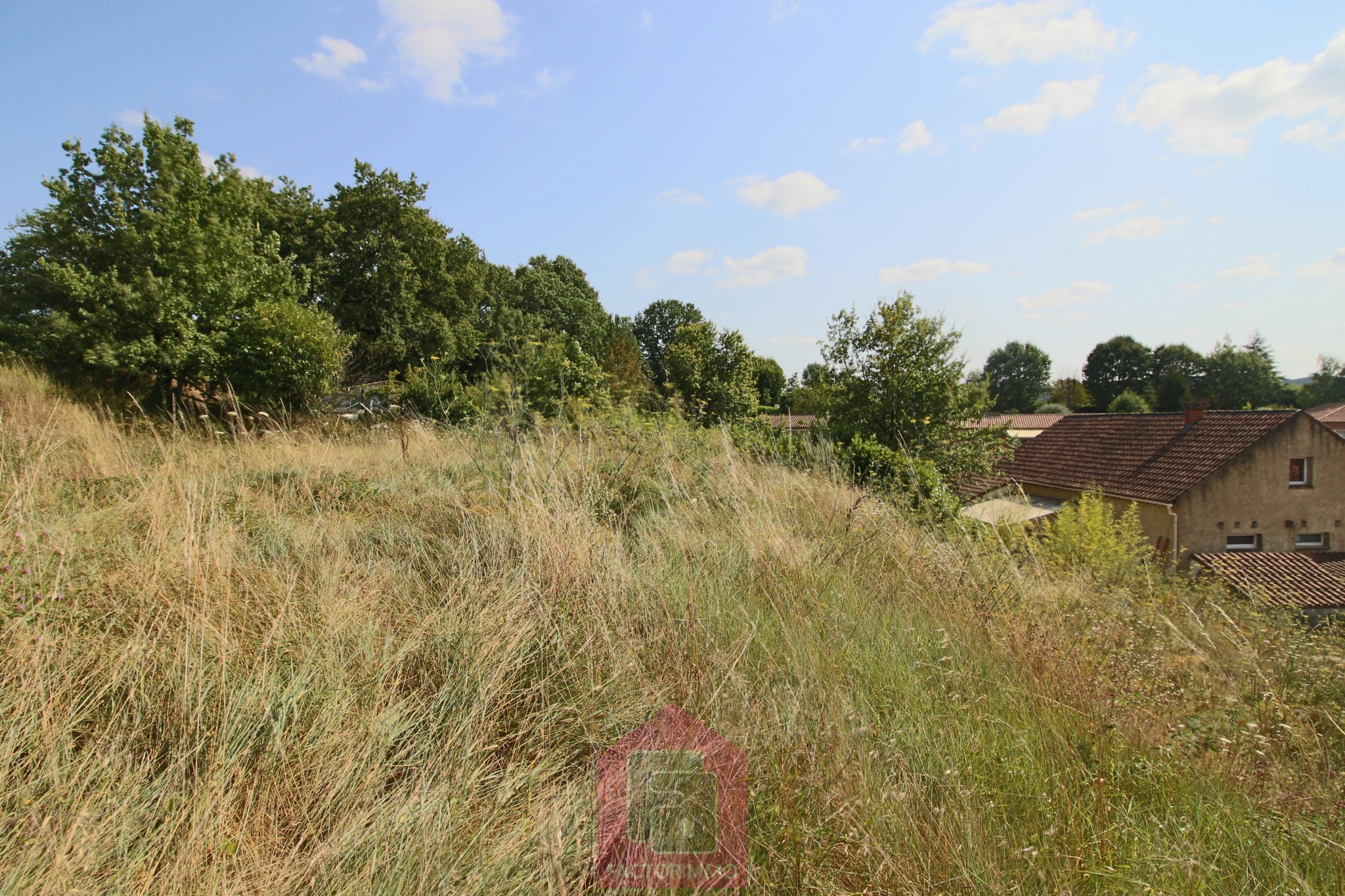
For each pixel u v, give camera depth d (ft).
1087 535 41.16
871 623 12.07
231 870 5.64
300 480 18.17
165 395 38.73
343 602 10.07
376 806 6.30
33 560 9.11
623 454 21.44
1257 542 64.95
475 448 21.07
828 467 27.58
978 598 14.98
